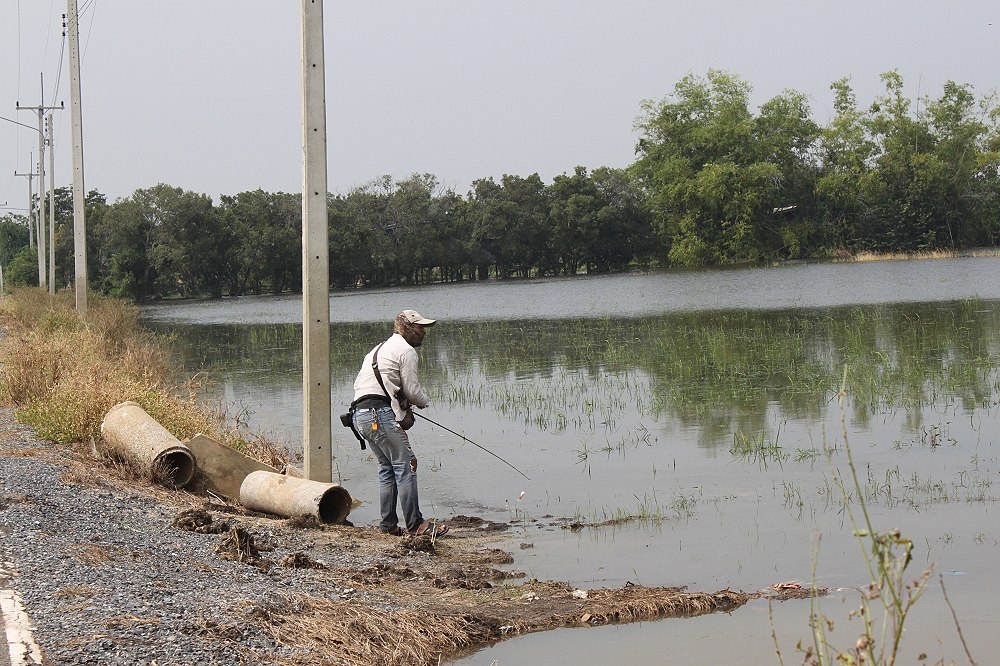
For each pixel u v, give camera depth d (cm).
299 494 846
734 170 7812
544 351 2417
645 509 894
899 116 8031
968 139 7962
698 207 8062
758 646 557
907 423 1235
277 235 7806
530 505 937
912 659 529
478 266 9175
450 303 5219
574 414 1433
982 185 8144
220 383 2031
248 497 886
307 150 940
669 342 2439
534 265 9112
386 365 849
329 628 532
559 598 646
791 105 8344
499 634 582
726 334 2588
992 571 671
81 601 511
